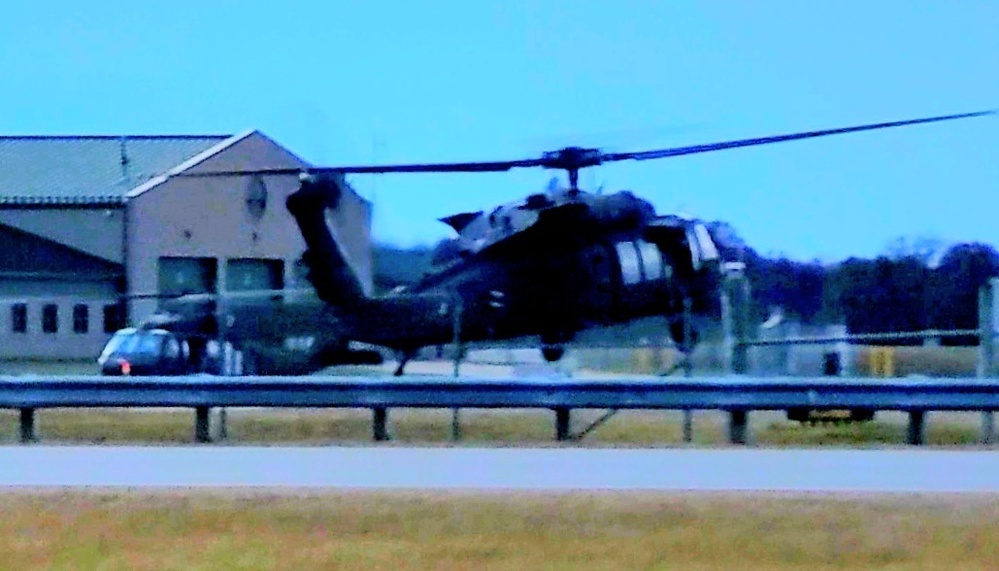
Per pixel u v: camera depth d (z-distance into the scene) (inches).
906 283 7278.5
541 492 1611.7
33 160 6988.2
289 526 1416.1
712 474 1840.6
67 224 6717.5
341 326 4042.8
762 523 1421.0
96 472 1865.2
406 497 1565.0
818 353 4222.4
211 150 6860.2
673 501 1540.4
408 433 2613.2
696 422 2869.1
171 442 2401.6
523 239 3646.7
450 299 3752.5
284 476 1817.2
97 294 6643.7
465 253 3754.9
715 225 4001.0
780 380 2317.9
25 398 2383.1
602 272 3619.6
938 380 2329.0
